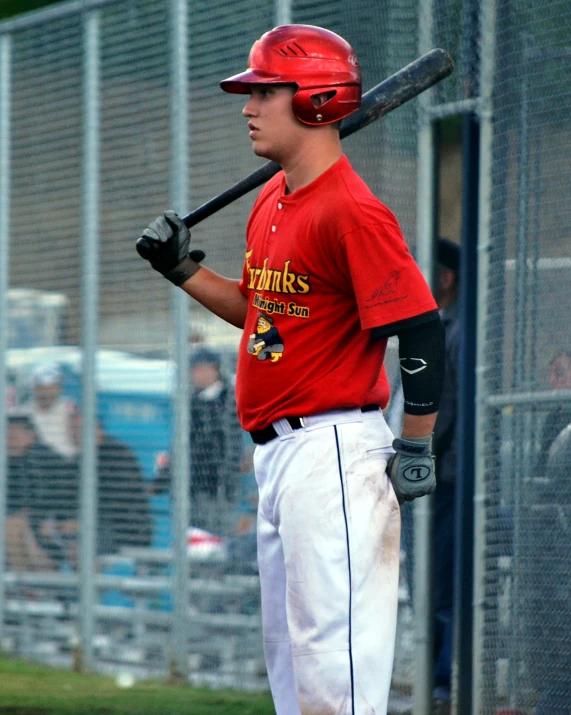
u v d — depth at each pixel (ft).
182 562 68.69
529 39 49.39
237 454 65.26
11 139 83.92
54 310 79.51
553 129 48.16
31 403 80.79
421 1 55.21
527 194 49.29
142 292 72.54
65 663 76.74
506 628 49.49
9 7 148.25
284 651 38.32
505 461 49.88
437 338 34.58
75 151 77.97
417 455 35.42
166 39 71.00
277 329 36.27
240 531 65.16
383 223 34.65
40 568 79.46
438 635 60.85
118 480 73.67
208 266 68.54
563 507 47.29
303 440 35.70
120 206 74.38
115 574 73.56
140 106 72.90
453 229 72.84
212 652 66.85
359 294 34.63
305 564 35.29
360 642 35.14
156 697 63.72
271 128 35.78
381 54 57.67
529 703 48.32
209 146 68.08
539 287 48.65
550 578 47.70
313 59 35.47
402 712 55.26
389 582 35.88
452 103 53.67
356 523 35.24
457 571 53.01
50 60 80.28
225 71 66.74
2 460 83.10
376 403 36.70
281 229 36.04
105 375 75.00
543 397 48.19
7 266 83.92
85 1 76.79
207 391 67.46
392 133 57.06
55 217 79.77
